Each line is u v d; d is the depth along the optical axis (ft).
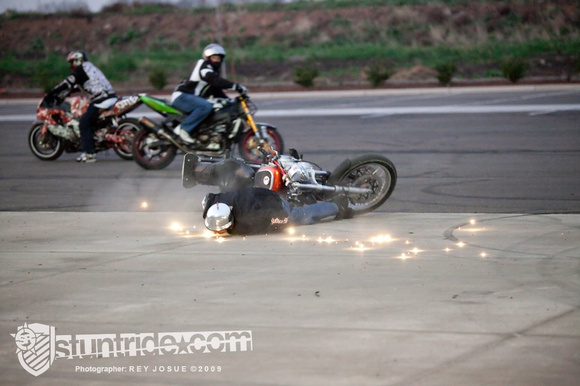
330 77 219.20
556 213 50.39
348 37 294.87
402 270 36.37
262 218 44.21
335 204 48.32
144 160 75.51
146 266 38.52
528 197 56.65
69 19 341.21
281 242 42.91
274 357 26.05
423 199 56.90
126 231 47.78
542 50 245.86
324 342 27.22
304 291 33.32
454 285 33.65
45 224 50.88
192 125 73.36
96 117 81.35
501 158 76.54
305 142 93.09
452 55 246.88
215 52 73.36
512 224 46.65
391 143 90.02
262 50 283.18
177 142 73.97
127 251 42.04
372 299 31.91
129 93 198.80
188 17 331.98
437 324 28.66
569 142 86.12
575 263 36.99
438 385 23.49
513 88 163.84
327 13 315.37
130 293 33.83
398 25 297.74
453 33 284.82
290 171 47.16
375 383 23.77
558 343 26.48
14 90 217.77
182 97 73.82
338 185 49.42
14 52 318.86
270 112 132.05
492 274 35.32
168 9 347.77
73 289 34.76
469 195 58.08
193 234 46.16
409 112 124.26
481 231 44.80
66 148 84.64
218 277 36.01
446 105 134.51
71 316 31.04
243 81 222.07
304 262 38.34
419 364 25.05
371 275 35.63
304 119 119.55
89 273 37.50
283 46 291.38
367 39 291.79
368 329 28.37
